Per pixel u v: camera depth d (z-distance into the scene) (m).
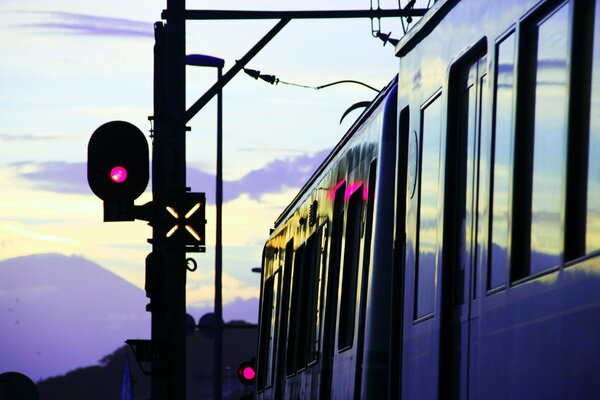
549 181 15.13
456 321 19.45
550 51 15.38
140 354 35.12
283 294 45.69
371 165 27.91
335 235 33.34
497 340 16.94
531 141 15.94
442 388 19.84
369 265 26.61
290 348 42.12
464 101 19.88
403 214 24.84
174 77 39.56
